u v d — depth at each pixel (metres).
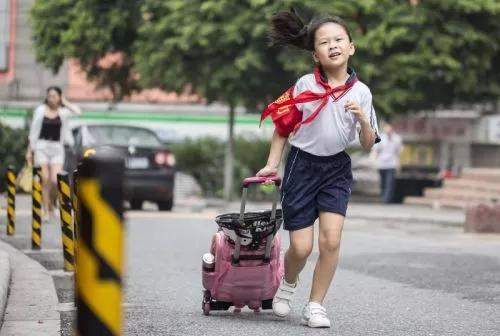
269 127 56.50
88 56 42.59
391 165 37.72
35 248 16.28
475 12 38.53
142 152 28.38
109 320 3.68
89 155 3.72
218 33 36.38
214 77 36.97
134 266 14.97
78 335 3.71
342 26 9.28
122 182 3.70
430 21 37.81
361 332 9.33
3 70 64.12
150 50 38.34
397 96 36.94
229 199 41.38
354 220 28.56
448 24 37.91
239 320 9.84
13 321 9.62
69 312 10.26
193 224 23.86
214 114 62.47
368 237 21.81
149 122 62.75
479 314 10.70
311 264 15.50
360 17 37.25
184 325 9.56
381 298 11.84
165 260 15.87
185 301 11.31
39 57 43.66
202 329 9.33
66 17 42.41
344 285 13.07
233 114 41.62
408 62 37.12
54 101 22.59
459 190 36.72
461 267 15.43
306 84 9.33
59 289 12.09
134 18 40.94
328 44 9.20
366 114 9.34
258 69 36.47
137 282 13.07
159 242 18.98
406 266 15.48
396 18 37.00
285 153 44.84
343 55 9.23
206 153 44.69
